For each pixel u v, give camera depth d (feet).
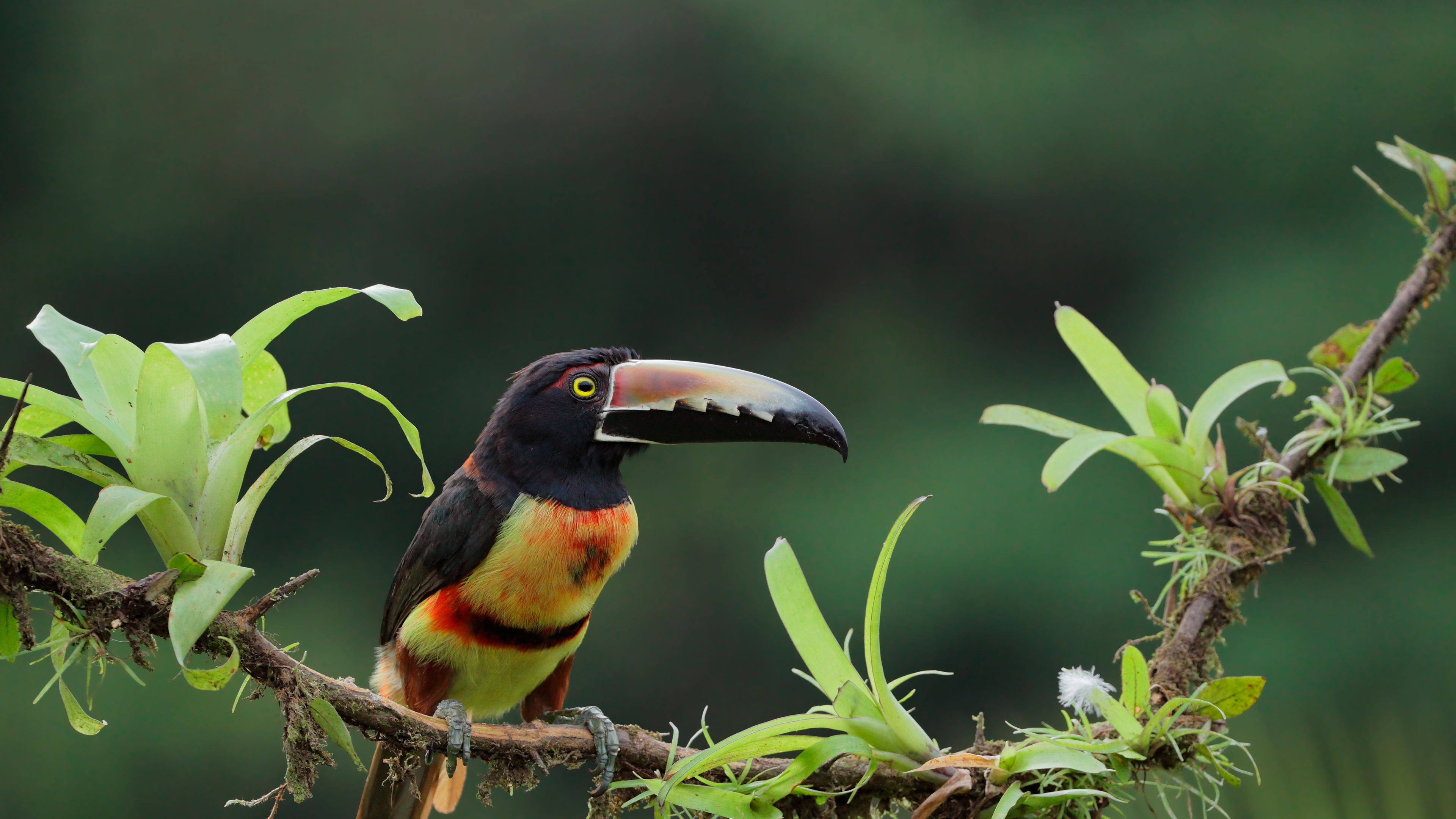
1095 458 51.75
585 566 14.73
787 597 11.82
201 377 9.71
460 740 11.62
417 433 11.10
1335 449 14.34
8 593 9.40
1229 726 12.86
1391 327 14.73
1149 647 46.75
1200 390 54.70
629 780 12.34
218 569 9.81
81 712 9.88
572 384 15.06
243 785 43.65
